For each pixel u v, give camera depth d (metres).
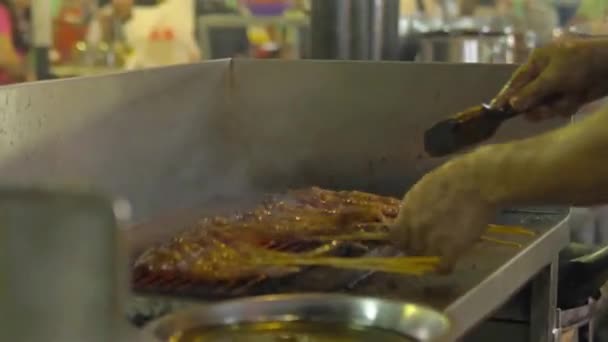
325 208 1.89
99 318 0.91
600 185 1.51
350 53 2.66
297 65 2.32
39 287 0.89
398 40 2.76
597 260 2.12
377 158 2.28
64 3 3.53
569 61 1.85
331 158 2.31
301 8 3.66
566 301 2.12
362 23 2.66
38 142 1.80
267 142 2.35
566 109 1.89
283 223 1.80
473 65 2.19
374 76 2.26
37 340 0.89
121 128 2.01
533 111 1.90
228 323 1.36
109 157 1.98
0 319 0.90
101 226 0.90
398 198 2.21
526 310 1.95
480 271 1.69
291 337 1.34
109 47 3.58
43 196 0.90
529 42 3.09
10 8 3.47
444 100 2.22
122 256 0.92
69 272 0.90
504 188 1.54
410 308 1.37
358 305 1.38
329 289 1.61
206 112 2.29
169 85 2.16
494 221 2.02
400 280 1.64
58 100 1.84
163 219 2.07
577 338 2.14
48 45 3.53
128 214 0.93
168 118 2.17
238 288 1.61
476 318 1.61
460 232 1.57
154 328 1.29
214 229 1.78
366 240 1.80
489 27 3.41
